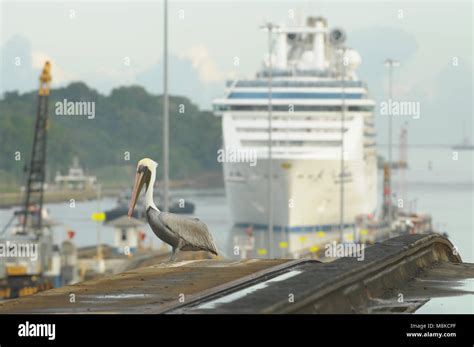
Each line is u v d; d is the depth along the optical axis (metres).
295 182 126.12
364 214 135.88
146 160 16.34
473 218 166.75
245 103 129.62
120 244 106.50
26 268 76.94
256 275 13.20
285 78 133.88
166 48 46.25
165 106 45.91
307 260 15.59
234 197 133.75
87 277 90.75
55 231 168.00
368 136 140.12
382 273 13.37
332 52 151.62
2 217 184.38
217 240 132.62
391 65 115.25
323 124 129.50
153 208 16.38
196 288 13.15
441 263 17.39
